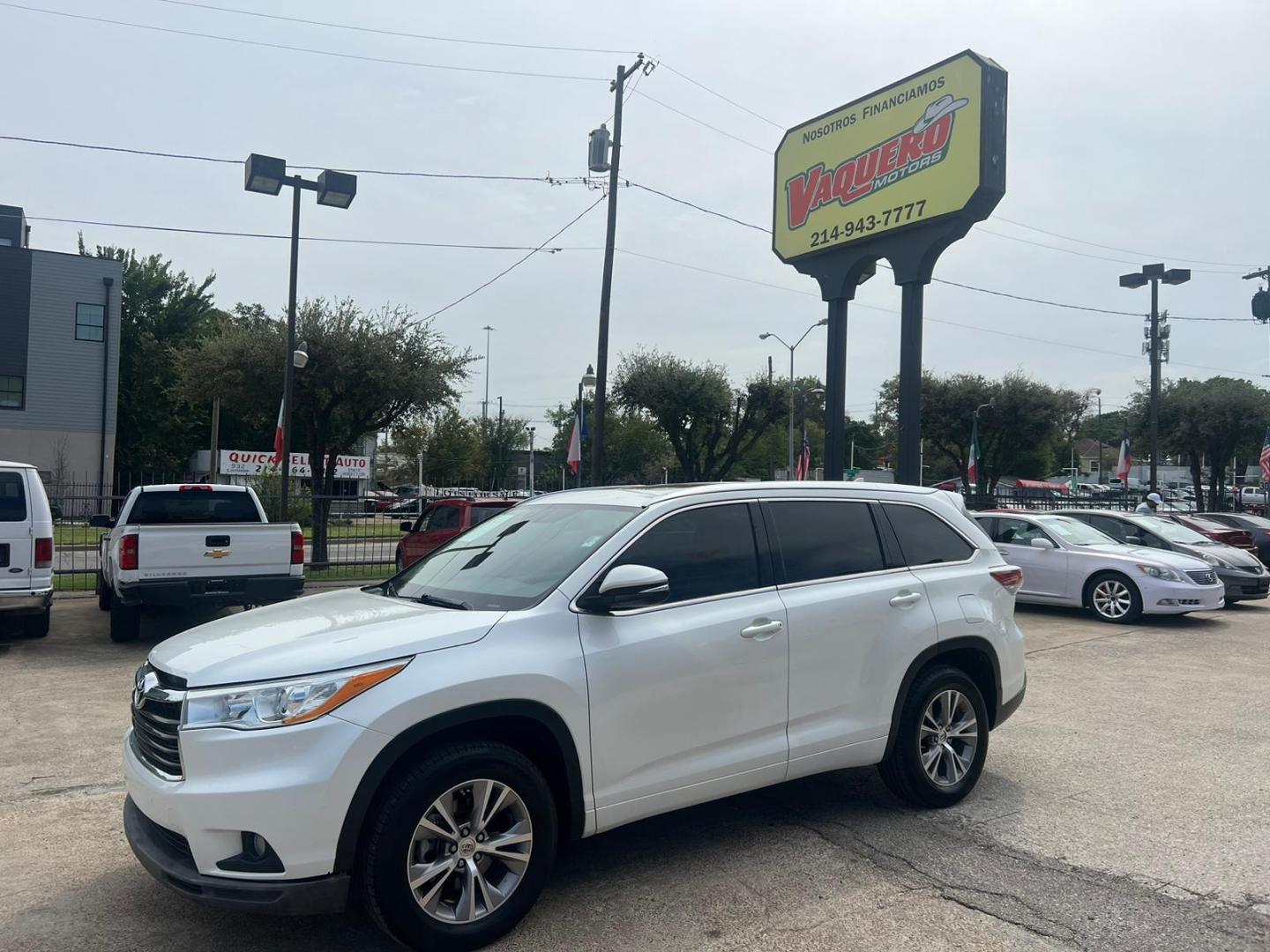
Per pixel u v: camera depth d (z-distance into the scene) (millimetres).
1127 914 3820
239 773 3221
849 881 4129
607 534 4227
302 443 54625
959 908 3875
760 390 37125
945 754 5113
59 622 11750
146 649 9852
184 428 50531
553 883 4105
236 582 9859
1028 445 39375
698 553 4383
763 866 4289
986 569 5488
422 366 20266
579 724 3756
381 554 17375
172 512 11344
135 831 3545
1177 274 26344
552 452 71875
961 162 13992
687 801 4098
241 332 20234
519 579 4172
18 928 3654
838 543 4898
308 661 3395
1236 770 5824
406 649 3504
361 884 3346
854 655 4672
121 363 48438
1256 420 35125
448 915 3469
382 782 3375
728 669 4199
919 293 15078
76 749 6164
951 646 5078
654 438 57844
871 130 15727
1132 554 12523
